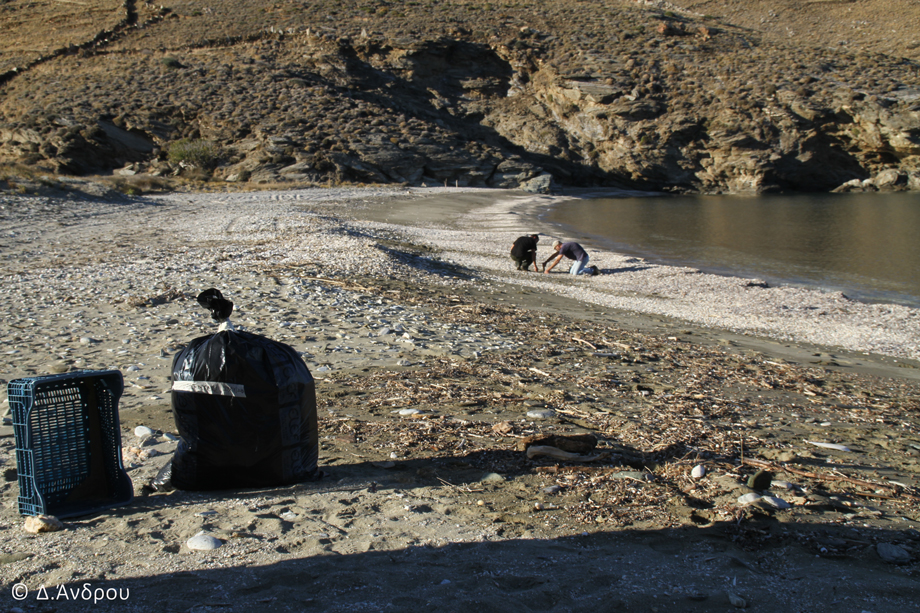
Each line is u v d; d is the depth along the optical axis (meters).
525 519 3.51
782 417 6.11
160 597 2.62
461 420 5.37
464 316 10.79
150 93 69.94
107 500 3.62
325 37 83.50
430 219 34.97
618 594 2.70
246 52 82.25
